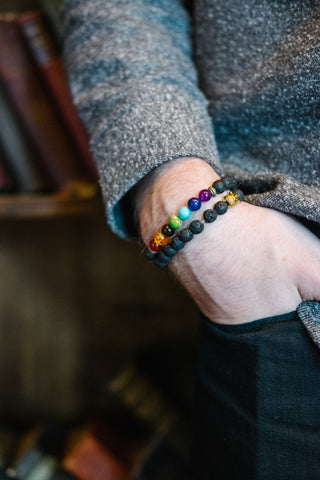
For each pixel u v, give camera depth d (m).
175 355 0.76
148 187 0.39
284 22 0.39
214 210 0.37
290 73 0.38
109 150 0.41
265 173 0.39
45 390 0.87
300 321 0.38
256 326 0.39
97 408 0.87
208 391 0.43
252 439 0.39
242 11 0.41
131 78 0.42
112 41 0.43
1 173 0.62
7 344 0.86
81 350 0.87
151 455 0.63
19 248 0.83
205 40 0.44
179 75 0.43
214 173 0.39
